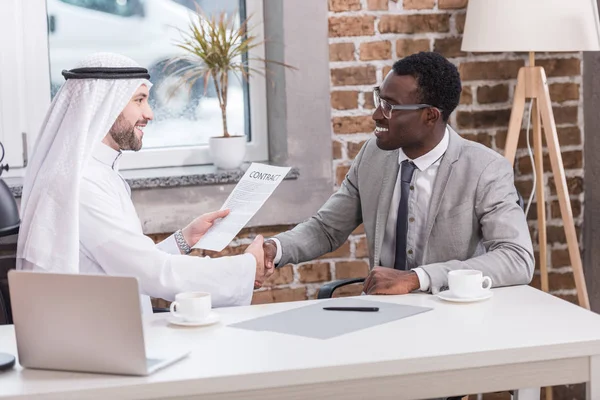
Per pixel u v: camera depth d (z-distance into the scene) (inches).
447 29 131.9
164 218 126.3
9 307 97.5
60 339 65.7
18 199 121.6
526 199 136.5
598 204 133.3
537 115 125.8
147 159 133.3
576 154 136.9
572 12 117.1
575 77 135.5
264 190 97.3
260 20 134.1
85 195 94.7
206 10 134.0
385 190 103.4
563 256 138.5
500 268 90.4
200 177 126.0
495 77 133.6
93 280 63.9
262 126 136.6
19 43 127.0
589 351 70.8
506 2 117.6
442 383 69.2
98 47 131.4
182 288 91.9
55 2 129.1
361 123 131.6
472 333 73.3
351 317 79.2
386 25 130.3
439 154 100.5
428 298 86.0
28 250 90.7
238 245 131.6
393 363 67.1
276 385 65.1
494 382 70.2
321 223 111.3
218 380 64.2
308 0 128.0
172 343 72.4
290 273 132.9
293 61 128.6
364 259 134.4
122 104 98.0
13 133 127.7
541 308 80.7
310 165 130.6
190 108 135.6
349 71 130.3
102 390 62.9
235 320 79.4
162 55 133.3
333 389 67.1
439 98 98.0
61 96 96.2
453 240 98.2
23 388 63.2
